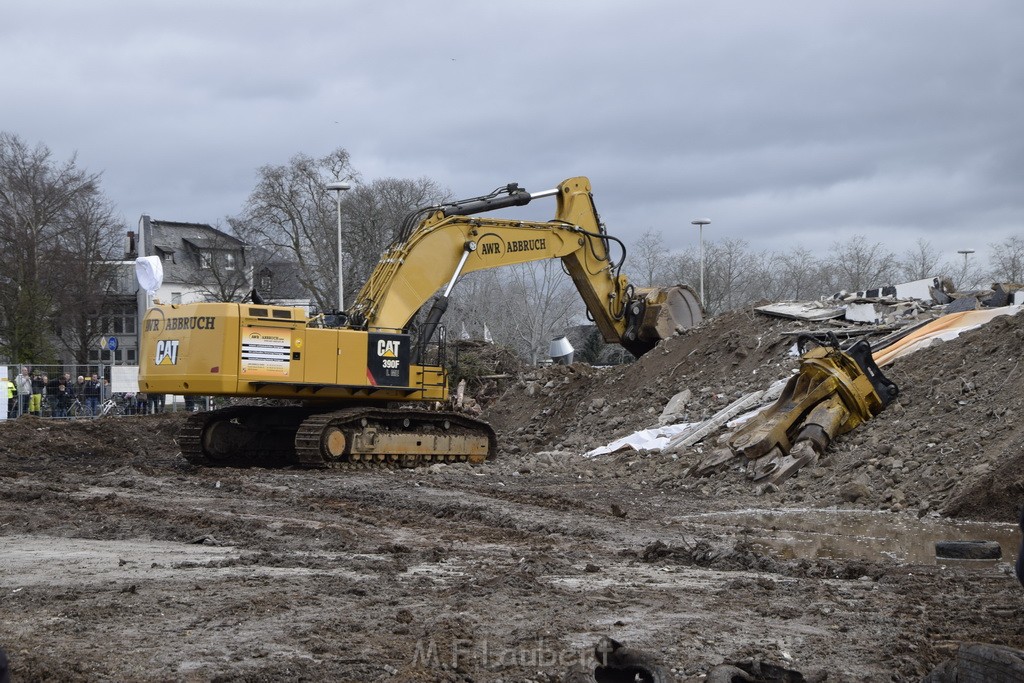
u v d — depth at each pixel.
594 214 26.05
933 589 9.45
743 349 25.27
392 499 15.79
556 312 57.00
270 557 10.75
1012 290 24.83
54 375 40.72
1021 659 5.47
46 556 10.94
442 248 22.95
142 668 6.76
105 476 19.38
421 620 8.05
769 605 8.74
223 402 40.31
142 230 68.62
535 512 14.65
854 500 15.83
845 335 24.33
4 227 52.44
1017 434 15.53
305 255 50.19
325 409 22.50
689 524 13.91
